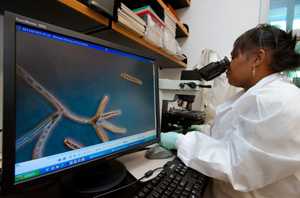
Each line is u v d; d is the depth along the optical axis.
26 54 0.40
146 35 1.16
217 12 1.84
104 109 0.57
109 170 0.63
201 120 1.32
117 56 0.61
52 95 0.45
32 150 0.41
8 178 0.37
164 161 0.76
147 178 0.61
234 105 0.79
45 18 0.85
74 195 0.51
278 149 0.56
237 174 0.59
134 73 0.68
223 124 0.85
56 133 0.45
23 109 0.40
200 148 0.71
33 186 0.44
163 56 1.47
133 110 0.68
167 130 1.21
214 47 1.84
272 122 0.58
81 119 0.51
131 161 0.75
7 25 0.37
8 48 0.37
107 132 0.58
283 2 1.63
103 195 0.51
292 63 0.75
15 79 0.38
